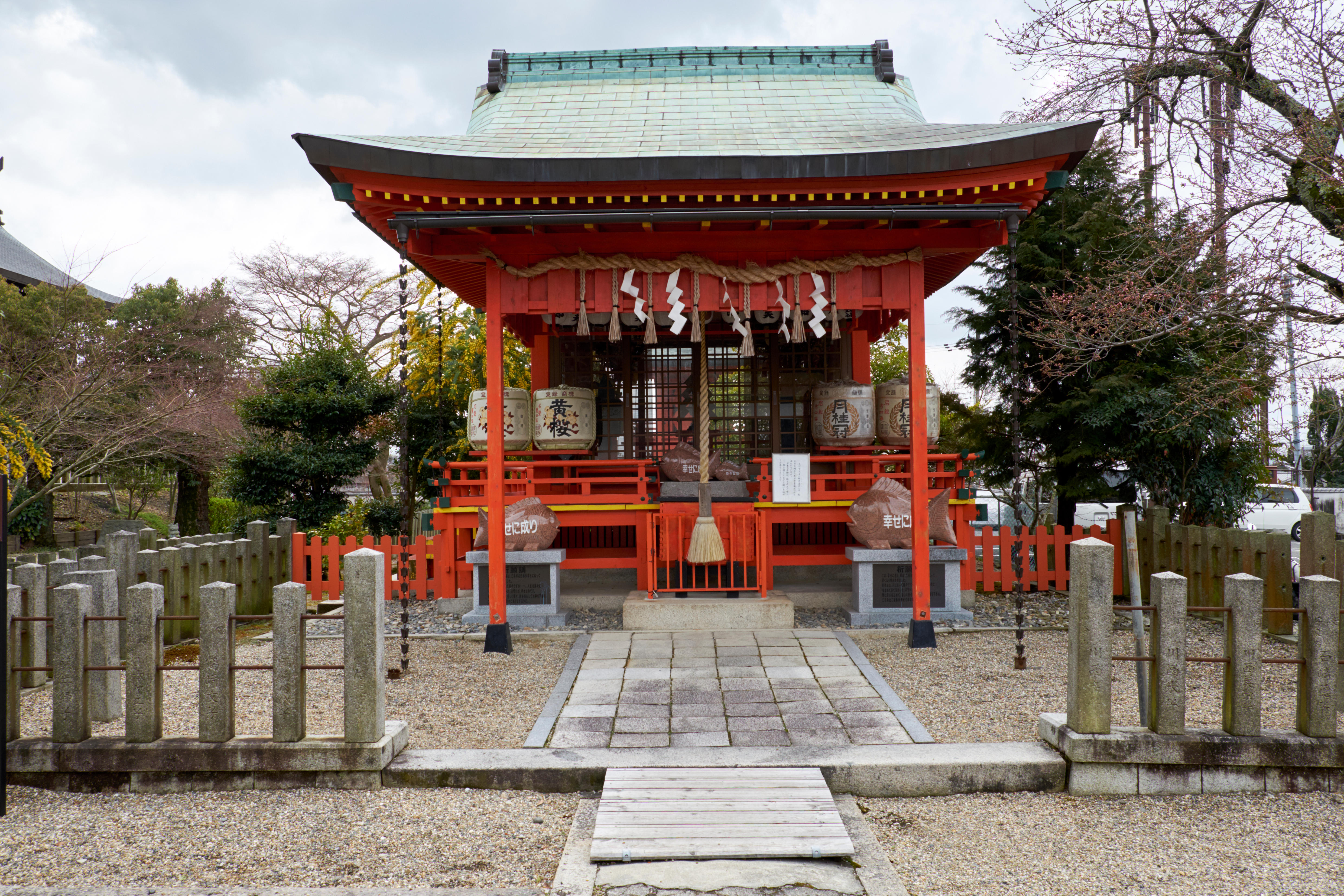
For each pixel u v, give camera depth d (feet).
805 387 31.76
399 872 11.00
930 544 25.98
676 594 26.25
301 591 13.67
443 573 28.73
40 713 17.17
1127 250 30.55
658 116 25.43
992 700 17.39
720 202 21.26
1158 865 11.09
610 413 31.78
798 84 27.48
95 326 43.14
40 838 11.86
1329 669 13.29
